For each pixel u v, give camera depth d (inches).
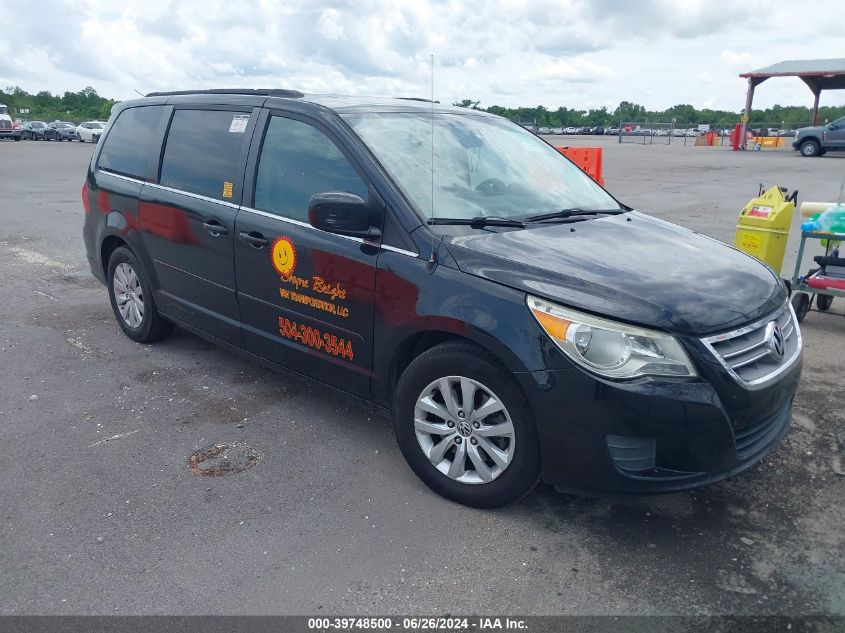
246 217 162.4
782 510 130.9
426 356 129.3
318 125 152.6
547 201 158.9
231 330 174.2
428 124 162.4
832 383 187.3
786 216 253.6
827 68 1293.1
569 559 117.0
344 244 141.5
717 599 107.7
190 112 188.5
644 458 113.1
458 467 130.3
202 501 133.1
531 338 115.0
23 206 512.1
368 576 112.7
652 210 488.7
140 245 198.8
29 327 232.8
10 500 132.7
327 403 176.2
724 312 117.3
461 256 126.9
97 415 168.6
